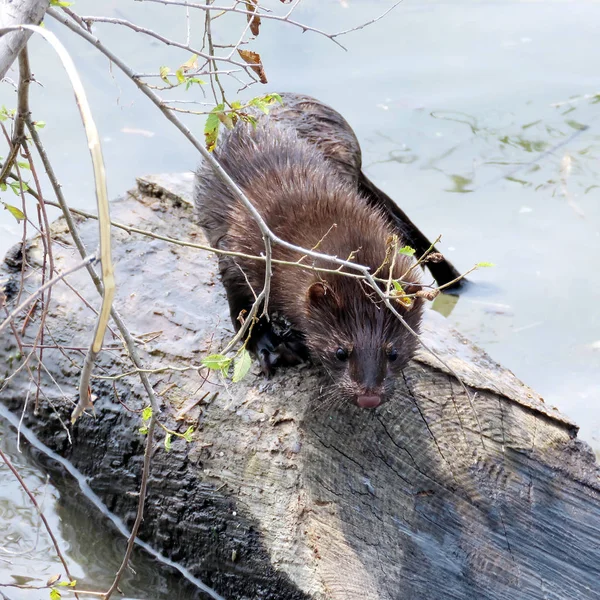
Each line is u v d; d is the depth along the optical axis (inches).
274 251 193.9
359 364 171.6
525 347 259.4
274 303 197.0
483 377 183.0
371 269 177.9
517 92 358.9
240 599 172.1
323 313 179.3
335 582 154.3
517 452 172.6
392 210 290.2
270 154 219.9
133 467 192.4
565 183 322.3
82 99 96.0
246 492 169.5
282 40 372.2
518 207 313.6
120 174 312.2
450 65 371.9
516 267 288.7
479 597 157.9
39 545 193.2
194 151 322.0
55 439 210.8
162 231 240.8
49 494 205.5
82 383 97.0
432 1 408.5
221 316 207.2
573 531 166.9
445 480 167.6
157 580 185.2
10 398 218.7
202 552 178.1
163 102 116.0
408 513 163.3
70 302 217.0
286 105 271.4
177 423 183.3
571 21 401.7
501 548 163.5
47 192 302.8
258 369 186.2
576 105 351.9
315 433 168.7
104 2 362.9
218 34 360.8
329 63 367.6
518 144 337.4
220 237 216.1
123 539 194.4
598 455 217.0
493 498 167.5
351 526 160.1
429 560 159.3
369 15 390.3
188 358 195.6
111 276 92.6
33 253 230.7
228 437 176.2
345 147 267.7
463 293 281.9
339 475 165.2
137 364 127.4
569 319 268.2
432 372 179.8
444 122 344.5
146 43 354.6
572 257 291.7
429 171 328.5
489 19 401.7
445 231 302.8
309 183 204.8
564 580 162.1
